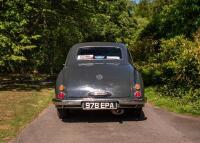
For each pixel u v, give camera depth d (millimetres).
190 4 12977
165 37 14344
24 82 16734
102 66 8414
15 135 7047
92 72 8156
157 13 15867
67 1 16062
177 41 11688
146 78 13625
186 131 7184
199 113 8695
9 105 9992
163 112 9055
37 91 13156
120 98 7840
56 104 8000
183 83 10578
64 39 18906
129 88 7918
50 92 12922
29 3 14812
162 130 7293
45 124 7977
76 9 16828
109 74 8094
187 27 12852
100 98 7824
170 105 9617
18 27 13984
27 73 19703
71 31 17703
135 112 8383
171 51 11703
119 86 7902
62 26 16969
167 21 14273
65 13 16688
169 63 10891
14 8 14016
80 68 8367
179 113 8891
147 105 9992
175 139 6625
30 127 7676
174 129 7352
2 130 7379
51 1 16219
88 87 7883
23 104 10195
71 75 8125
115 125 7824
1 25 13305
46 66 21641
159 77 13062
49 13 16062
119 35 33281
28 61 17828
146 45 15445
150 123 7926
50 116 8820
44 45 17516
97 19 20703
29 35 16141
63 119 8484
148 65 14008
